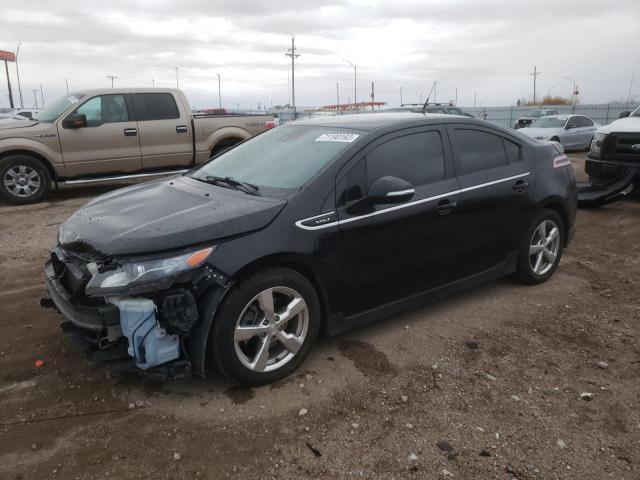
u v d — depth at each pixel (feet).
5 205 29.84
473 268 14.56
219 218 10.34
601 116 140.05
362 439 9.50
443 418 10.11
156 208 11.43
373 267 12.23
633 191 30.22
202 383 11.15
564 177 16.78
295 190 11.43
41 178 30.04
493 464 8.94
